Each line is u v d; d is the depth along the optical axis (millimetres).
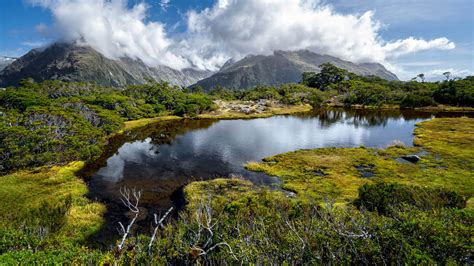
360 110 111562
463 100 102625
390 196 21859
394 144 52250
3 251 15477
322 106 127250
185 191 31594
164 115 98000
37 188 31953
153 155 48594
